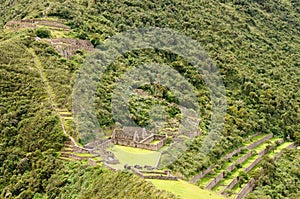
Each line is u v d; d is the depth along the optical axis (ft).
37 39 304.09
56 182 181.27
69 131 212.43
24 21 356.59
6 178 197.57
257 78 381.60
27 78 252.21
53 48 295.07
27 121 220.84
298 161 298.76
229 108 319.06
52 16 359.05
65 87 252.21
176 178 171.63
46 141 206.59
